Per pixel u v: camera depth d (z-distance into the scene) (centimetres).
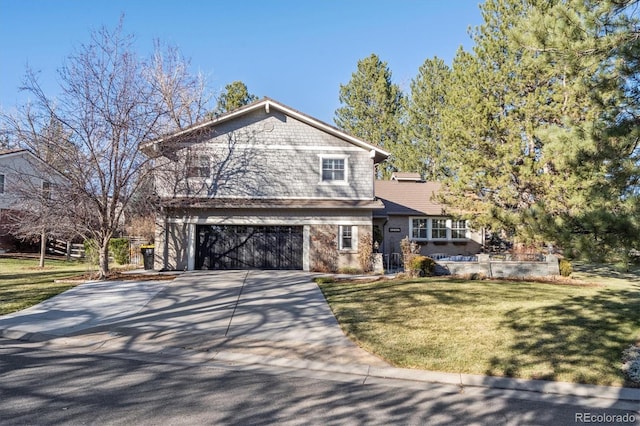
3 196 2305
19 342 766
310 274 1617
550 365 647
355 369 645
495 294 1188
